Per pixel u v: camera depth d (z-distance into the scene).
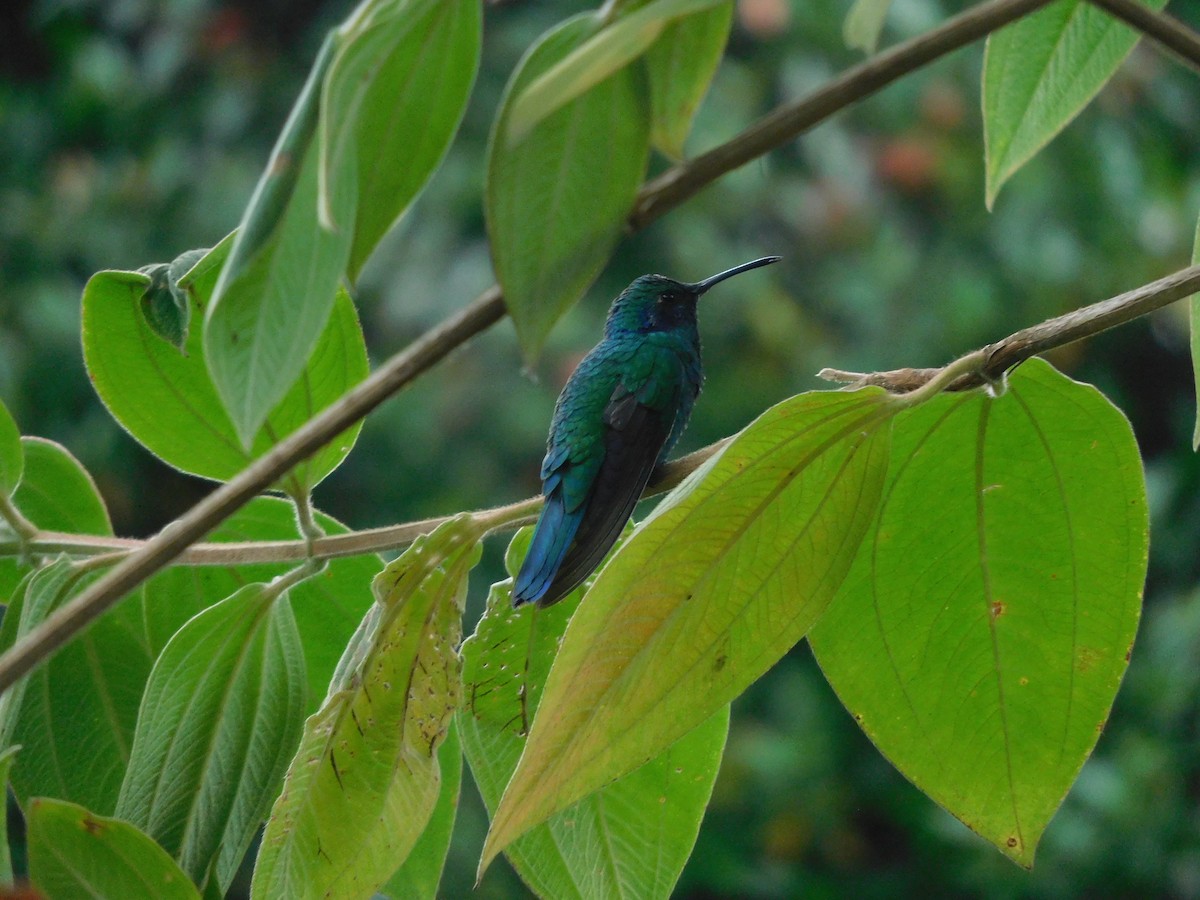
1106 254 14.88
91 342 4.14
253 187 14.28
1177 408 16.19
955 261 14.68
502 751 3.91
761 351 14.28
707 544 3.21
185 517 2.48
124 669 4.21
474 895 12.73
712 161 2.43
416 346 2.42
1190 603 14.02
